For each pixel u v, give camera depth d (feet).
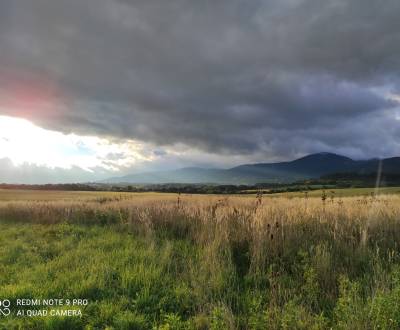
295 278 18.62
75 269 21.33
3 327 14.03
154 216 36.86
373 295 14.30
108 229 38.29
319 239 23.38
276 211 30.22
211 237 26.14
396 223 25.81
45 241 31.89
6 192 248.11
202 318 14.01
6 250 28.12
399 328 11.82
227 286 17.87
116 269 20.95
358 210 31.65
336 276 17.57
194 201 65.57
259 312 14.11
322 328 12.54
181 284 18.20
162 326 13.53
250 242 23.54
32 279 19.80
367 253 20.59
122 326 13.74
